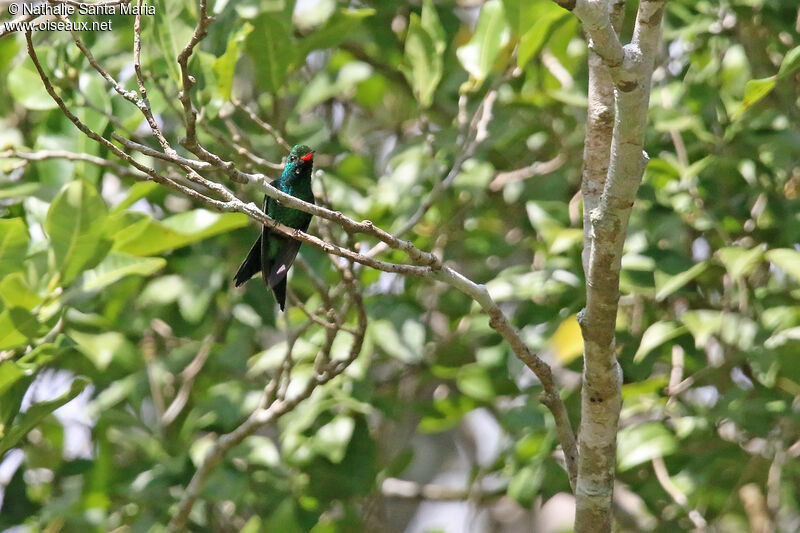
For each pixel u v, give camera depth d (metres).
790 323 9.30
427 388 14.30
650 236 9.75
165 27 8.88
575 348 10.37
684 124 9.53
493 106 11.79
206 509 11.96
